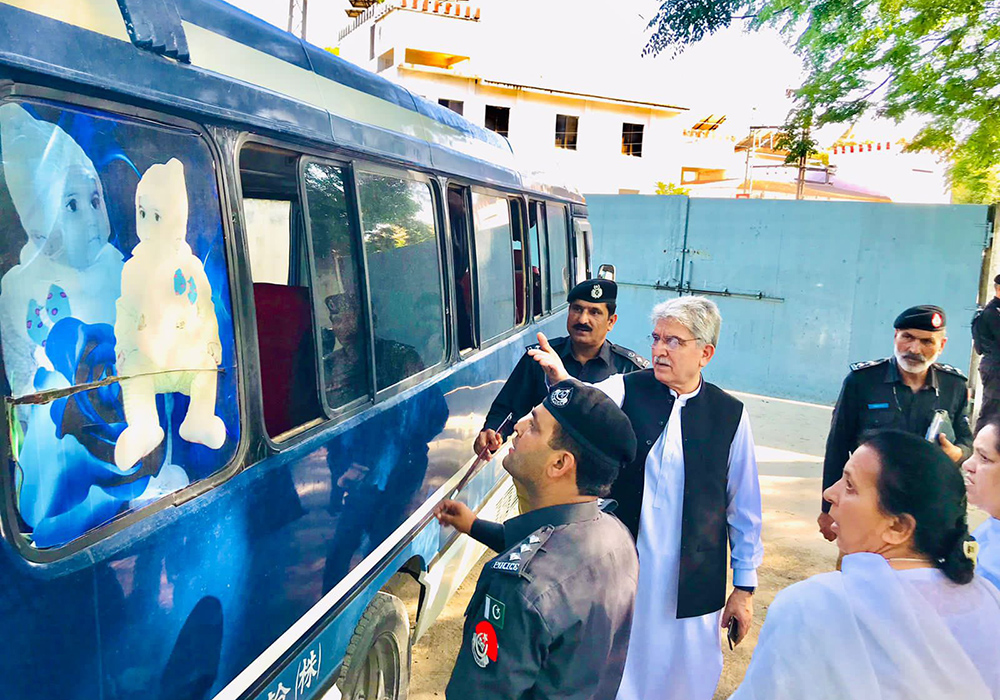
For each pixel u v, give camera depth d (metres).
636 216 11.31
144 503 1.62
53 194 1.41
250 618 1.97
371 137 2.75
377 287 2.77
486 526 2.17
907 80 9.45
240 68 2.02
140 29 1.62
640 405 2.68
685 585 2.62
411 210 3.10
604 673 1.61
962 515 1.43
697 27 9.97
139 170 1.62
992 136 9.18
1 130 1.32
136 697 1.59
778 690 1.35
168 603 1.67
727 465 2.69
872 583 1.37
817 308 10.02
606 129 26.31
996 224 8.81
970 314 9.01
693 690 2.73
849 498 1.51
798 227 10.05
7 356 1.32
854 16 9.56
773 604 1.46
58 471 1.41
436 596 3.32
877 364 3.73
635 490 2.65
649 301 11.40
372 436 2.64
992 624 1.39
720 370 10.87
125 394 1.57
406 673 2.98
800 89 10.16
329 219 2.45
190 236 1.77
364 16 27.14
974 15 8.94
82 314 1.47
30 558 1.36
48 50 1.40
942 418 3.46
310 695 2.29
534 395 3.55
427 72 23.98
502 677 1.50
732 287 10.65
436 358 3.35
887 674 1.30
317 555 2.29
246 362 1.96
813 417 9.40
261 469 2.00
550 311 5.82
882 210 9.43
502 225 4.45
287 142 2.20
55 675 1.41
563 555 1.60
